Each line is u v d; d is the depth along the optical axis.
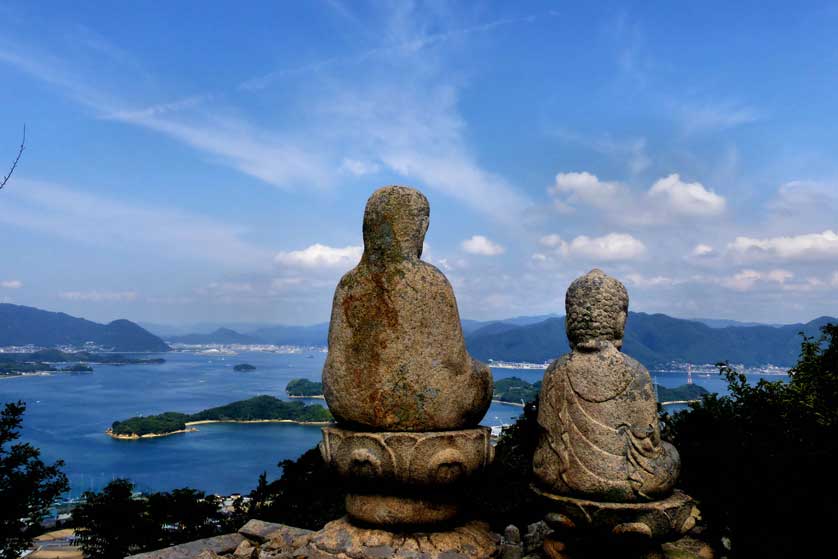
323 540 5.87
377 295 5.79
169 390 185.25
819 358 8.49
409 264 5.83
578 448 5.00
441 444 5.50
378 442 5.49
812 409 7.21
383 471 5.50
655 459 4.90
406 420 5.64
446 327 5.77
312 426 111.38
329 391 5.97
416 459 5.45
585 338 5.25
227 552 7.25
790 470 6.15
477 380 5.93
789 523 6.00
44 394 169.12
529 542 6.25
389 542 5.63
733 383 8.86
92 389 184.12
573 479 4.99
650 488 4.84
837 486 5.85
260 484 16.31
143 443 95.69
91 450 90.62
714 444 7.19
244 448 91.19
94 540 16.00
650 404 4.98
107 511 16.14
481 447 5.76
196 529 16.17
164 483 69.00
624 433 4.93
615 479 4.85
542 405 5.36
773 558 6.05
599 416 4.96
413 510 5.66
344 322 5.94
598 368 5.04
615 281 5.31
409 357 5.66
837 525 5.70
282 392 181.12
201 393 176.00
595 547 5.04
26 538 13.16
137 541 15.84
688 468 7.29
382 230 5.92
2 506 12.34
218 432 105.25
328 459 5.89
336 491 14.57
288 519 14.12
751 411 7.73
